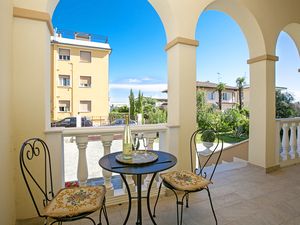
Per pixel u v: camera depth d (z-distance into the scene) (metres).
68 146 5.72
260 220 1.71
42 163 1.66
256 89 3.14
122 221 1.71
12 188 1.53
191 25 2.34
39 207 1.66
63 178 1.82
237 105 12.45
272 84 3.05
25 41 1.60
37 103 1.65
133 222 1.69
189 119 2.34
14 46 1.57
